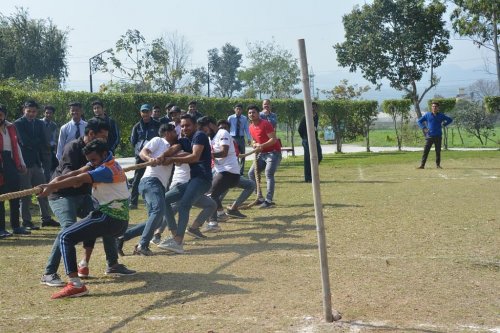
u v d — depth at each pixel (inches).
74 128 412.2
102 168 231.8
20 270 271.6
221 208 392.5
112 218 235.8
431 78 1594.5
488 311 201.2
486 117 1374.3
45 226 393.7
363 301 211.9
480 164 773.9
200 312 203.6
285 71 2810.0
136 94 799.7
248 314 199.9
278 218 397.1
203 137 306.5
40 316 204.5
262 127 448.1
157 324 192.5
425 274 247.8
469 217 378.3
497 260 271.0
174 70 1528.1
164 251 303.1
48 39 2142.0
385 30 1563.7
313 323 189.6
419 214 392.8
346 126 1190.3
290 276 247.3
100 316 202.8
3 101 531.2
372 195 492.1
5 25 2116.1
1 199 218.8
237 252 296.2
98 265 276.5
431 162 819.4
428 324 188.1
